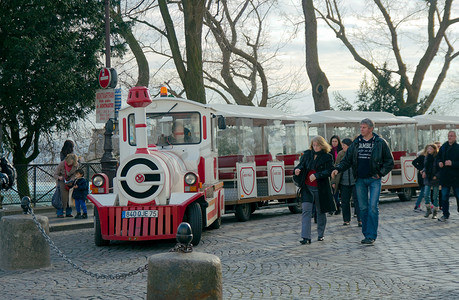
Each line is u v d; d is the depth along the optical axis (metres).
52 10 18.28
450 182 13.48
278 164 16.36
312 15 30.47
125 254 9.88
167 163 10.62
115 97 16.23
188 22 23.72
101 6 19.67
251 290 6.76
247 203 15.02
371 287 6.74
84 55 19.61
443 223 13.12
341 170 10.36
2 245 8.59
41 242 8.60
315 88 30.59
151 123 12.38
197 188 10.59
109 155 15.86
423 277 7.22
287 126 17.52
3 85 17.75
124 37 22.50
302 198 10.45
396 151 20.98
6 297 6.71
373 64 37.25
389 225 12.87
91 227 13.91
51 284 7.41
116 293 6.81
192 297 4.52
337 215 15.40
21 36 17.88
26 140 20.78
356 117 20.94
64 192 14.96
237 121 14.88
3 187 10.08
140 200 10.27
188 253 4.69
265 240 10.95
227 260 8.87
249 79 33.78
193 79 23.83
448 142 13.62
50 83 17.89
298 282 7.12
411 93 37.06
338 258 8.78
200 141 12.25
